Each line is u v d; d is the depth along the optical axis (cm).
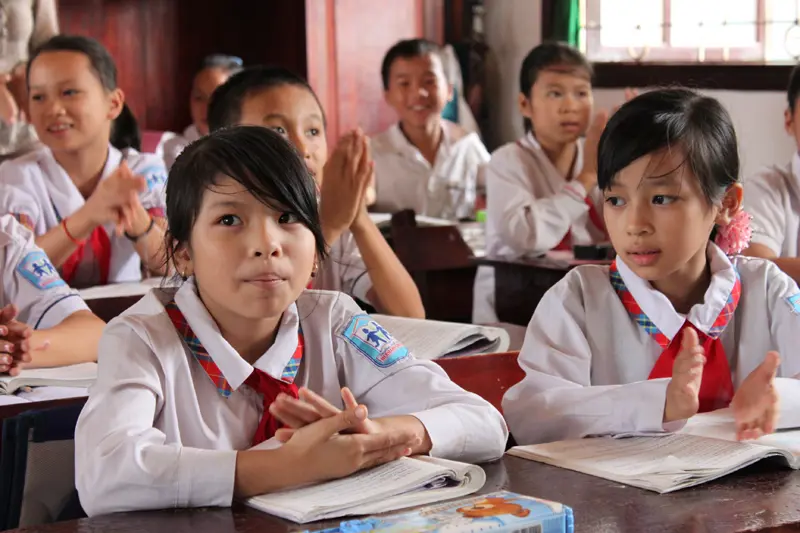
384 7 539
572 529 97
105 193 257
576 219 347
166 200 125
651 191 142
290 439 110
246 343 127
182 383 122
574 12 479
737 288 153
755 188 292
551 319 153
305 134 212
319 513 100
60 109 275
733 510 103
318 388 130
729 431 134
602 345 152
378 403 133
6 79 364
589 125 359
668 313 149
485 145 540
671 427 134
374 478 110
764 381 133
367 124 543
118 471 108
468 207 469
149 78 552
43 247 257
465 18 544
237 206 117
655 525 99
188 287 126
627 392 135
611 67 455
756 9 400
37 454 134
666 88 152
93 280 277
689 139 140
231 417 124
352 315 136
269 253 116
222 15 562
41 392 166
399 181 462
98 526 101
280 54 548
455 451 123
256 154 117
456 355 171
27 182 278
